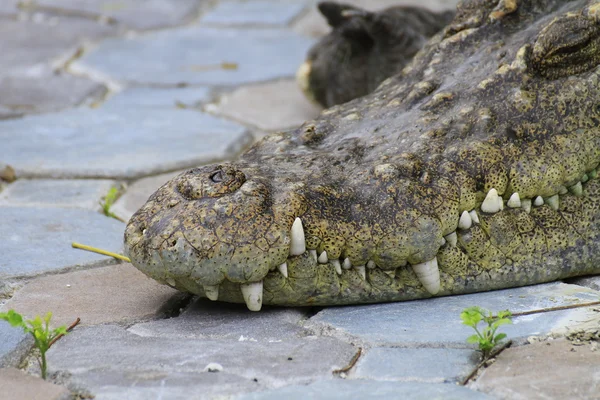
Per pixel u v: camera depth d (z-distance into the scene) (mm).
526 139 10547
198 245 9383
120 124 19547
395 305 10297
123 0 33906
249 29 29844
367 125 11328
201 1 34406
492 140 10438
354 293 10086
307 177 10141
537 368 8570
